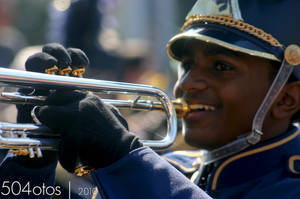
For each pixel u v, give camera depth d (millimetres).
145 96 5828
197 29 5887
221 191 5859
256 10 5781
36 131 4770
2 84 4641
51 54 5164
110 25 13672
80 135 4609
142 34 16719
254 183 5754
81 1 12000
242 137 5820
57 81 4770
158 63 15078
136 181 4617
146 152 4734
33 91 5184
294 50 5750
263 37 5715
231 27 5770
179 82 6078
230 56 5742
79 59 5305
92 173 4680
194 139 5883
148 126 9789
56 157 5309
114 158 4684
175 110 5793
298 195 5465
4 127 4668
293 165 5742
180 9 16922
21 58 12461
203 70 5852
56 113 4605
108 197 4582
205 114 5824
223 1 5840
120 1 16484
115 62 12562
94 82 4938
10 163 5242
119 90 5090
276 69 5789
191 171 6539
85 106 4691
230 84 5742
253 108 5762
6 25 17500
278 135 5949
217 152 5926
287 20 5793
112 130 4730
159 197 4570
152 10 16781
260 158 5816
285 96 5898
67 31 12055
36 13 18625
